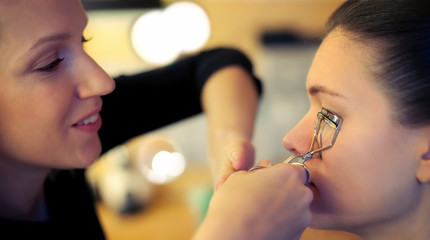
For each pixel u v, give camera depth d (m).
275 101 1.46
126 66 1.42
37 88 0.51
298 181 0.47
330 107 0.52
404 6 0.49
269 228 0.44
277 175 0.46
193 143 1.45
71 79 0.54
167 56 1.30
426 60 0.48
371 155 0.50
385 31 0.49
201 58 0.77
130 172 1.23
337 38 0.52
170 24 1.27
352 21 0.51
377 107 0.50
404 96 0.48
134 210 1.18
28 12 0.49
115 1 1.26
